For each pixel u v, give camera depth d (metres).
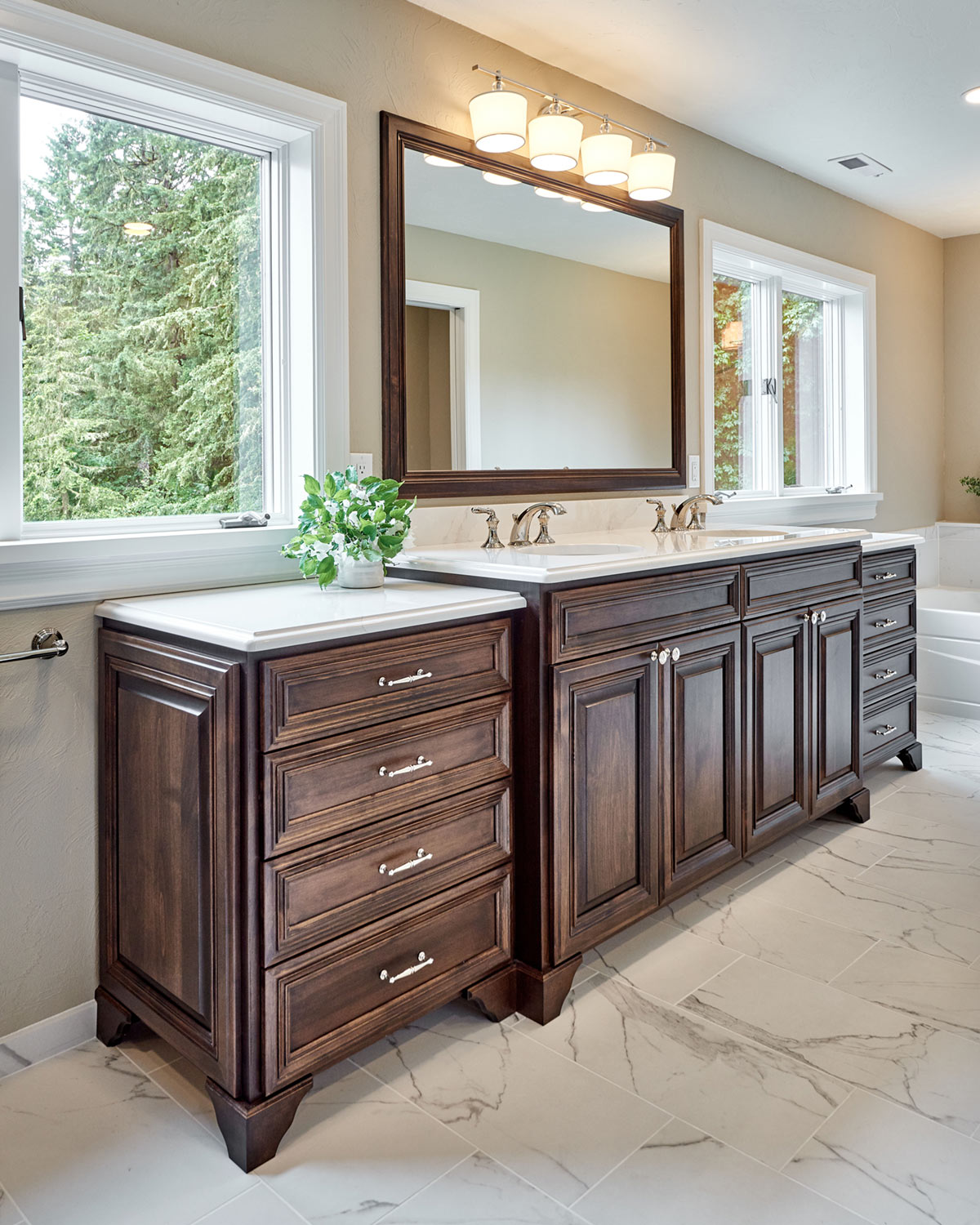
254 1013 1.49
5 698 1.73
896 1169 1.46
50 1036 1.82
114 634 1.77
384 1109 1.63
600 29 2.48
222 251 2.12
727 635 2.31
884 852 2.73
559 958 1.91
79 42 1.70
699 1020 1.88
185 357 2.07
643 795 2.09
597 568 1.91
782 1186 1.43
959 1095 1.63
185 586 1.96
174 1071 1.77
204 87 1.88
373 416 2.30
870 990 1.98
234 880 1.48
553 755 1.87
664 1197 1.41
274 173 2.15
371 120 2.24
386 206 2.27
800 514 3.89
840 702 2.81
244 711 1.47
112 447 1.96
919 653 4.36
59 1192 1.44
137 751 1.71
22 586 1.72
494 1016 1.88
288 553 1.97
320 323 2.14
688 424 3.23
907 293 4.55
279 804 1.49
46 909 1.80
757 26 2.48
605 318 2.88
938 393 4.85
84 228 1.89
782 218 3.65
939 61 2.70
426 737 1.72
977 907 2.36
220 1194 1.44
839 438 4.30
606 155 2.64
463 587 1.99
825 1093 1.65
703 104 2.99
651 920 2.32
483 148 2.38
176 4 1.87
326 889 1.57
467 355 2.49
